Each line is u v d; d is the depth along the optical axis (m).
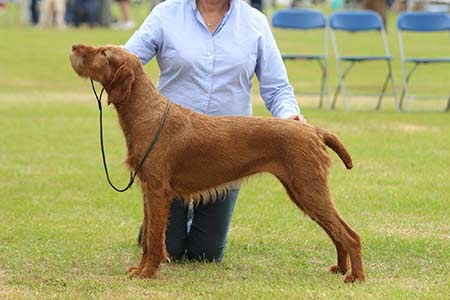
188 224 8.83
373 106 20.81
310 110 19.67
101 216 10.34
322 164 7.67
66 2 40.81
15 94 22.06
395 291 7.44
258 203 11.00
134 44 8.44
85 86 23.83
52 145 15.03
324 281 7.85
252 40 8.48
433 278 8.00
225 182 7.86
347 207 10.79
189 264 8.65
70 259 8.58
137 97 7.73
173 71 8.48
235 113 8.55
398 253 8.86
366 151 14.57
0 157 13.95
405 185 12.05
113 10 51.25
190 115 7.82
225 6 8.52
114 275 8.08
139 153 7.73
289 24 19.94
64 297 7.34
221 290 7.53
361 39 35.97
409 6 45.97
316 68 28.19
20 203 10.93
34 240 9.23
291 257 8.80
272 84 8.59
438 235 9.57
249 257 8.84
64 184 12.07
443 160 13.85
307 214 7.82
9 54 30.00
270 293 7.41
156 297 7.32
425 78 26.02
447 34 39.12
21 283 7.78
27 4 43.22
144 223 8.02
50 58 29.25
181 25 8.45
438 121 18.05
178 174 7.81
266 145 7.71
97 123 17.47
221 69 8.42
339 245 8.05
